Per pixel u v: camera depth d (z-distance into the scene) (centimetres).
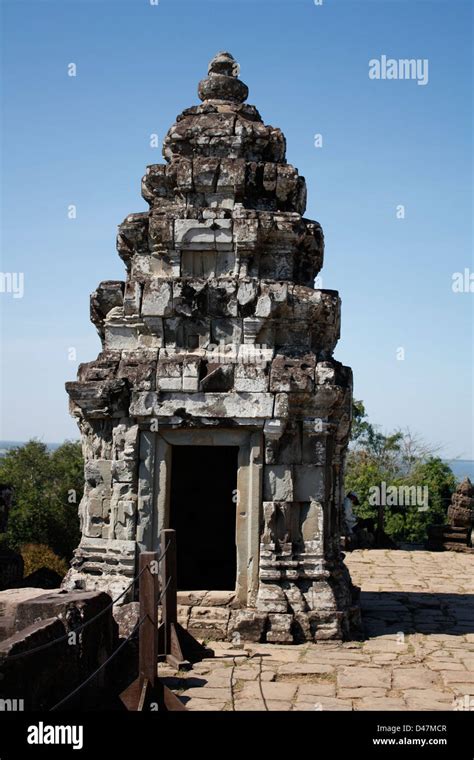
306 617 1085
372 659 1020
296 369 1138
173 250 1189
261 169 1230
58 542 2714
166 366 1142
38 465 3102
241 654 1021
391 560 2005
